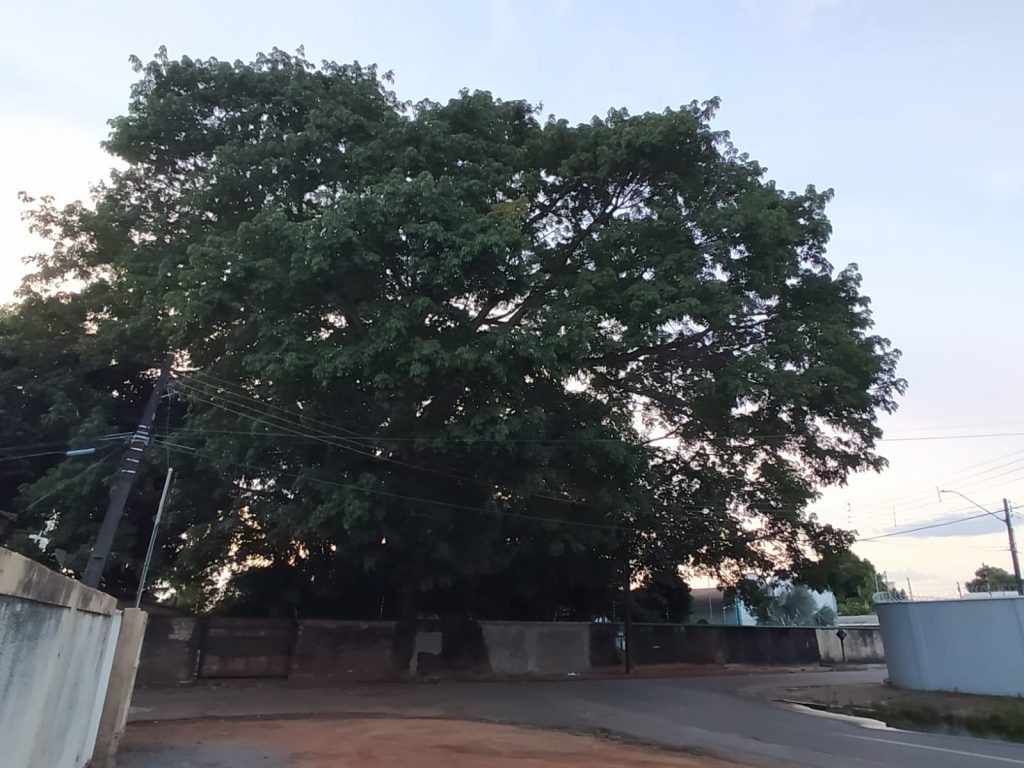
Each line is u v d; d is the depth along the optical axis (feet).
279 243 55.26
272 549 77.46
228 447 60.18
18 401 73.26
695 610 173.99
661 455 85.76
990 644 66.49
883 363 70.90
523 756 34.63
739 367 64.23
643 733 43.80
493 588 93.04
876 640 148.77
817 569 98.37
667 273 62.39
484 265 53.42
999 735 45.80
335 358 52.75
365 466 63.26
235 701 55.01
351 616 82.79
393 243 53.11
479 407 55.26
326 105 64.49
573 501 74.18
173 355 56.70
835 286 73.61
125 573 72.49
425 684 71.67
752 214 63.16
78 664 21.86
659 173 67.51
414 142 62.75
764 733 44.68
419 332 54.60
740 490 89.40
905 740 42.50
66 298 75.00
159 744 34.78
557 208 71.20
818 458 80.59
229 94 67.15
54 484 65.41
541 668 90.79
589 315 58.13
